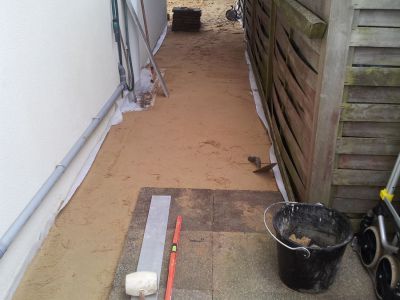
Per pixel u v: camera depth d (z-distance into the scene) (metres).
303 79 2.62
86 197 2.93
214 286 2.16
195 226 2.61
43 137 2.53
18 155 2.22
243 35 7.88
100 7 3.66
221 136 3.88
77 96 3.13
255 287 2.15
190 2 11.20
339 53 2.09
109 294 2.12
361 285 2.17
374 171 2.37
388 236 2.33
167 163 3.38
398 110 2.21
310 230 2.28
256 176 3.20
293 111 2.96
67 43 2.92
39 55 2.47
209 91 5.03
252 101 4.75
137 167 3.32
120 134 3.88
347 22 2.02
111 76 4.07
